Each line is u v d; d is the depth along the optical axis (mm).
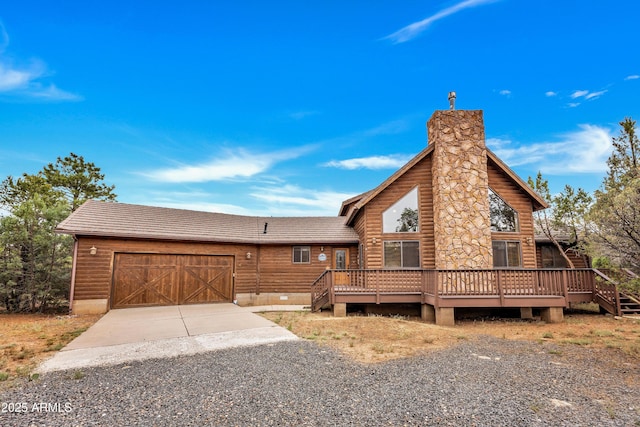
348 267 16625
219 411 3998
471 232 12672
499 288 10414
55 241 13727
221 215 18438
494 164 13992
